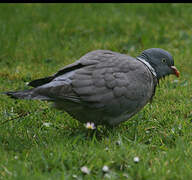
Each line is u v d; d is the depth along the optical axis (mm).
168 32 16906
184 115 10336
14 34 15320
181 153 7711
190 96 11398
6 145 8430
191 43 15734
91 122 9070
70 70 8734
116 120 9062
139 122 9844
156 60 9844
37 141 8656
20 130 9234
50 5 19375
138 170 7148
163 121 9883
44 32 15953
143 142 8789
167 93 11523
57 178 6875
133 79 8789
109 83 8531
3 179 6902
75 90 8352
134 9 19344
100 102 8492
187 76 13031
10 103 10781
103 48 14859
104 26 16984
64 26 16750
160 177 6980
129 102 8797
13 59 13836
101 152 7605
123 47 15211
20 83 12156
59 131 9422
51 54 14367
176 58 14109
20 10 18453
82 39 15867
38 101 10906
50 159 7430
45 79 8859
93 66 8656
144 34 16094
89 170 7090
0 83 12062
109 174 7055
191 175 7039
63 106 8719
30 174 6953
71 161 7402
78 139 8742
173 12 19094
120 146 8031
